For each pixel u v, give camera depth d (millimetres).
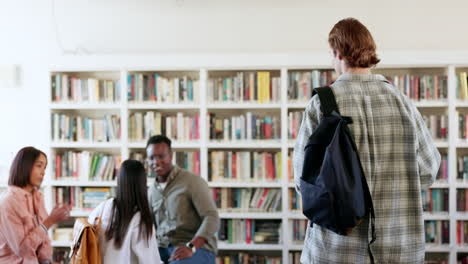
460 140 4281
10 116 4723
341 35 1689
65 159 4555
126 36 4707
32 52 4734
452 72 4234
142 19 4699
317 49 4578
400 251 1625
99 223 2799
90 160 4547
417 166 1640
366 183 1567
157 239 3479
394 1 4531
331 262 1646
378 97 1655
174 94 4461
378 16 4547
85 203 4543
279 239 4414
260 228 4438
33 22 4742
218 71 4648
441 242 4309
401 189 1632
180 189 3447
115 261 2738
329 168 1540
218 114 4695
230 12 4645
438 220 4320
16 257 3053
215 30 4652
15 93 4723
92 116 4746
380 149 1631
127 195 2797
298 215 4344
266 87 4406
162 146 3469
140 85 4473
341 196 1520
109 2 4688
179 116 4469
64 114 4746
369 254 1617
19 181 3180
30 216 3094
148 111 4664
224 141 4445
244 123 4445
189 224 3457
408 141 1637
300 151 1679
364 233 1613
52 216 3256
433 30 4516
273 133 4430
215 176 4453
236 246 4379
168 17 4684
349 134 1585
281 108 4367
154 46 4684
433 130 4324
